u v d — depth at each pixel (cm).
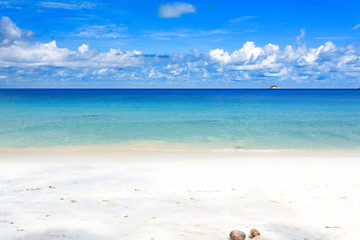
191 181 819
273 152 1407
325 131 2116
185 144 1634
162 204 575
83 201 591
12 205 554
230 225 457
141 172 949
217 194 662
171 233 413
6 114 3338
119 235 402
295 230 442
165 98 8806
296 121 2727
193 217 493
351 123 2564
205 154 1345
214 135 1948
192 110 4078
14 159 1219
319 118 2986
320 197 641
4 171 952
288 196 648
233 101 6925
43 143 1659
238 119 2916
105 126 2383
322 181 820
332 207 567
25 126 2334
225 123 2591
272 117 3100
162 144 1636
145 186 755
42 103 5650
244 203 589
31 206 548
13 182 793
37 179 836
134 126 2389
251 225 460
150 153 1366
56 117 3042
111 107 4631
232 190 705
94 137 1869
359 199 627
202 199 618
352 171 976
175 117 3120
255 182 807
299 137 1867
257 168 1037
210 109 4275
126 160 1203
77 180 826
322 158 1259
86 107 4612
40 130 2139
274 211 538
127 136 1909
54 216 486
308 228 452
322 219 496
